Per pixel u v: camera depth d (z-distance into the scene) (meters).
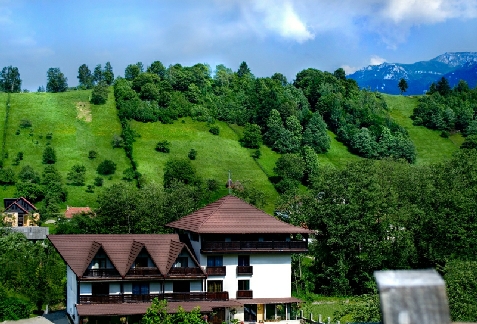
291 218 109.75
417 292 8.12
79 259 67.44
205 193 146.12
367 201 93.81
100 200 116.69
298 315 72.38
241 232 71.62
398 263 93.12
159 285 67.88
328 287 90.50
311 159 191.38
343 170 106.50
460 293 48.31
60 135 197.50
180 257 69.62
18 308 70.56
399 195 104.19
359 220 93.06
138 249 67.00
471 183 98.56
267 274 72.62
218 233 70.56
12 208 143.75
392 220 93.69
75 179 168.62
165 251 70.81
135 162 183.62
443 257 89.75
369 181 97.81
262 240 74.50
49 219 145.88
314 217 98.00
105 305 64.06
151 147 196.12
